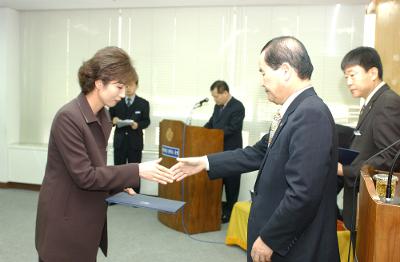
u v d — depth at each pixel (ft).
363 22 13.12
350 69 5.85
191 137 10.62
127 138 13.92
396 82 7.45
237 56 14.25
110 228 11.68
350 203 5.51
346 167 5.32
